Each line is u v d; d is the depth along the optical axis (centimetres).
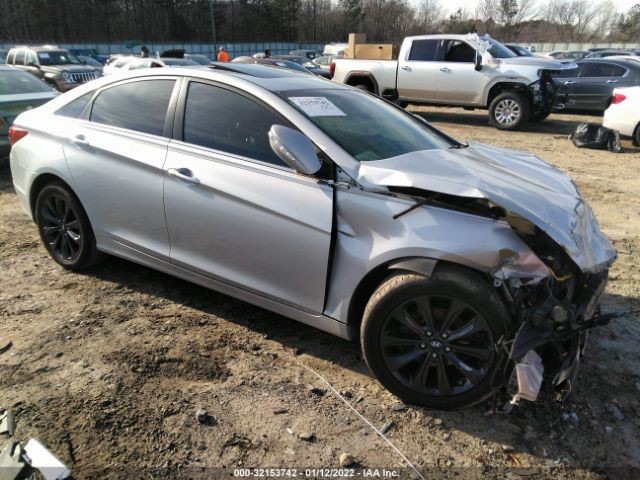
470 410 273
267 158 299
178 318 351
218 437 249
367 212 267
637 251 504
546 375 261
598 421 268
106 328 335
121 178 352
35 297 372
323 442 249
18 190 426
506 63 1223
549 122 1412
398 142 318
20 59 1755
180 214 328
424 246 250
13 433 244
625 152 1002
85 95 391
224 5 6762
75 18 5894
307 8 7325
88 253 397
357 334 293
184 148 327
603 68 1373
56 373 288
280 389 285
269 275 303
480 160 321
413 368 273
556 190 288
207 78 332
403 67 1349
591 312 266
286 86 328
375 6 7031
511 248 241
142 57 1755
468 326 250
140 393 275
